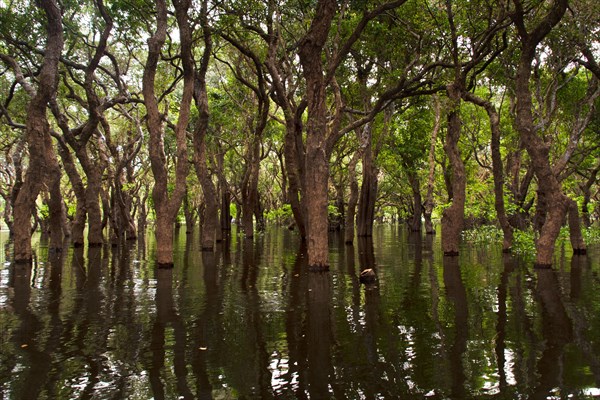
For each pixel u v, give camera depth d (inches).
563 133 959.6
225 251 834.2
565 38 601.3
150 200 1935.3
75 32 781.3
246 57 970.1
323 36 489.1
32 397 178.7
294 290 410.3
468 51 661.3
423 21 637.3
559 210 516.7
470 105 1016.2
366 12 509.0
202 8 682.8
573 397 172.7
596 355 219.3
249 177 1210.0
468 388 183.5
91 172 888.9
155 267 589.0
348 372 203.6
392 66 794.2
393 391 181.9
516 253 703.7
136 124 997.2
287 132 858.1
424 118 1127.0
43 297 385.7
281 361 219.0
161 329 279.1
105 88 923.4
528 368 204.4
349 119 1002.7
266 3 665.0
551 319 288.5
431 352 229.0
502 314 305.0
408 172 1325.0
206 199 851.4
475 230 1056.2
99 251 830.5
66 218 1316.4
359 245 949.2
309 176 525.3
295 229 1847.9
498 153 680.4
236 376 200.4
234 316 311.6
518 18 484.7
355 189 986.1
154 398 178.1
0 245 1072.8
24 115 984.9
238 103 1143.6
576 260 600.4
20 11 713.6
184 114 575.2
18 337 262.7
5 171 1488.7
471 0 587.5
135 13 732.7
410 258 668.7
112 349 240.2
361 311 321.7
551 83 720.3
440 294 379.9
